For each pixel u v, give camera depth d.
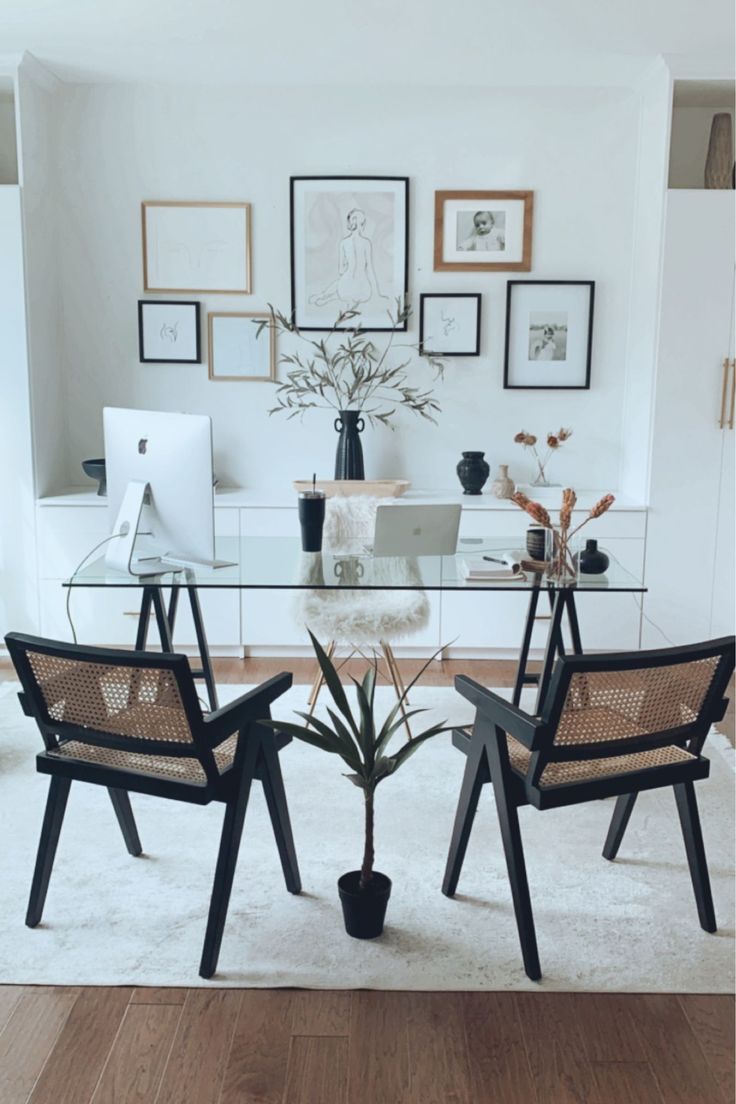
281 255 4.58
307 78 4.32
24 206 4.11
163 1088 1.86
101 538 4.32
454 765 3.32
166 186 4.54
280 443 4.72
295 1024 2.04
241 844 2.78
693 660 2.08
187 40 3.79
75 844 2.77
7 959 2.24
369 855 2.29
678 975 2.21
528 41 3.79
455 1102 1.84
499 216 4.54
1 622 4.39
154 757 2.30
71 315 4.62
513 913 2.45
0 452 4.26
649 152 4.32
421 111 4.47
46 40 3.81
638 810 3.01
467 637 4.42
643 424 4.39
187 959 2.25
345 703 2.25
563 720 2.14
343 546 3.42
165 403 4.69
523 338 4.62
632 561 4.34
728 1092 1.87
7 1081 1.88
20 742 3.49
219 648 4.50
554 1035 2.02
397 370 4.64
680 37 3.75
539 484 4.66
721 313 4.19
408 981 2.18
